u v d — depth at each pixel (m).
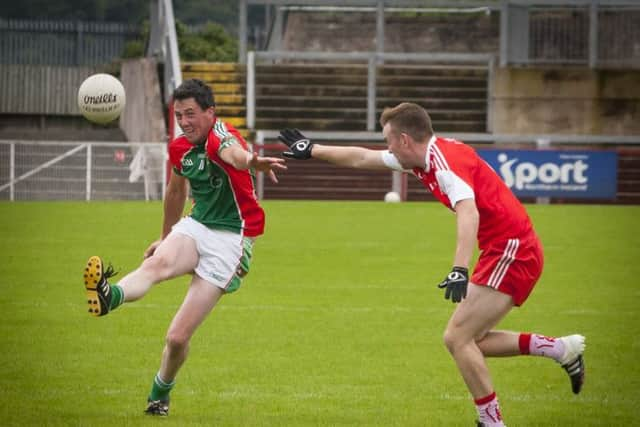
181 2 171.25
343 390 25.81
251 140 92.88
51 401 24.16
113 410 23.45
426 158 20.34
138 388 25.53
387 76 98.75
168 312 36.06
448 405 24.45
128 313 35.78
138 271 21.48
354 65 100.25
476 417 23.38
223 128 22.17
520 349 21.69
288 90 97.62
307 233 62.03
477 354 20.81
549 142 92.56
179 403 24.31
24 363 28.11
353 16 113.12
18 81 128.50
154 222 67.06
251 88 93.62
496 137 93.81
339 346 31.08
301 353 30.06
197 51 126.88
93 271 20.23
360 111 96.56
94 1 167.75
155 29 109.62
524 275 20.70
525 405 24.62
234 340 31.72
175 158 22.53
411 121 20.33
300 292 40.94
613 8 99.75
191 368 27.98
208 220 22.34
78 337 31.59
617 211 79.81
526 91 96.50
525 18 98.94
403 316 36.03
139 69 104.00
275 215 73.62
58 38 144.00
